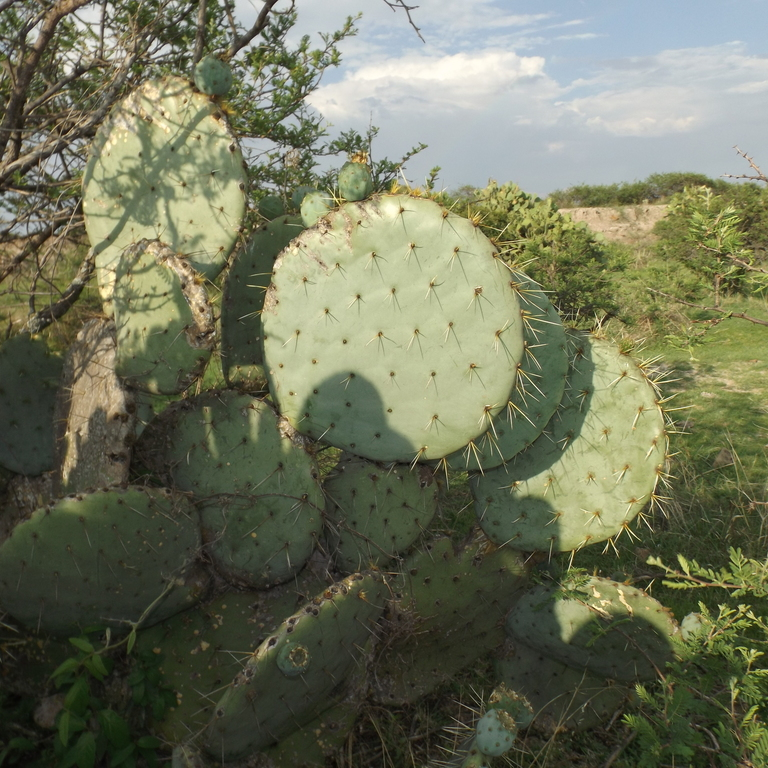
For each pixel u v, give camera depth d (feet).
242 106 15.01
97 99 12.04
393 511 9.33
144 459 9.16
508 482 9.31
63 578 7.75
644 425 8.86
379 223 8.31
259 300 10.55
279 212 11.65
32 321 11.36
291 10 15.99
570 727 9.50
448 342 8.41
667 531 13.78
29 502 10.80
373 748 8.82
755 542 13.24
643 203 83.25
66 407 10.05
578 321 21.29
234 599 8.89
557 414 9.07
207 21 15.12
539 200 26.02
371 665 8.95
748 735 7.45
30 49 10.23
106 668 7.67
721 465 16.99
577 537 9.25
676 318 26.12
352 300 8.54
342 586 7.57
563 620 9.10
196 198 9.97
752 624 10.03
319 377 8.82
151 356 8.52
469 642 9.86
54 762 7.59
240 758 7.75
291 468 8.85
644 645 8.97
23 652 8.35
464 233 8.15
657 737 7.57
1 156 10.84
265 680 7.06
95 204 10.35
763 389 22.85
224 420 8.98
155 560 8.07
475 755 6.93
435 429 8.74
